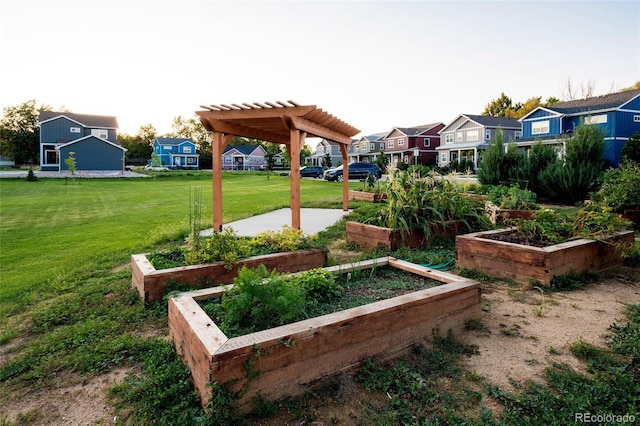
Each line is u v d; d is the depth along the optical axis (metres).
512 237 4.61
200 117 6.77
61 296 3.87
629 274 4.26
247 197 15.64
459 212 6.14
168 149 56.44
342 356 2.17
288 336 1.96
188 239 4.15
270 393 1.91
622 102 23.25
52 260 5.52
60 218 10.01
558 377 2.12
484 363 2.35
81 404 2.05
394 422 1.80
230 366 1.79
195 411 1.87
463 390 2.05
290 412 1.88
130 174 34.94
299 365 2.00
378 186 13.15
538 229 4.59
